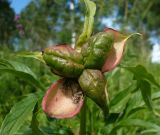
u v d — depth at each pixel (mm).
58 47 120
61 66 118
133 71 134
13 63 140
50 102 118
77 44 125
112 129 142
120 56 124
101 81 118
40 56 123
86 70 120
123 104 163
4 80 273
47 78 219
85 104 135
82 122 136
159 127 133
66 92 120
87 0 130
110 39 121
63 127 155
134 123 136
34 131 126
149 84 138
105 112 118
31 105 120
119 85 290
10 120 117
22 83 277
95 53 119
